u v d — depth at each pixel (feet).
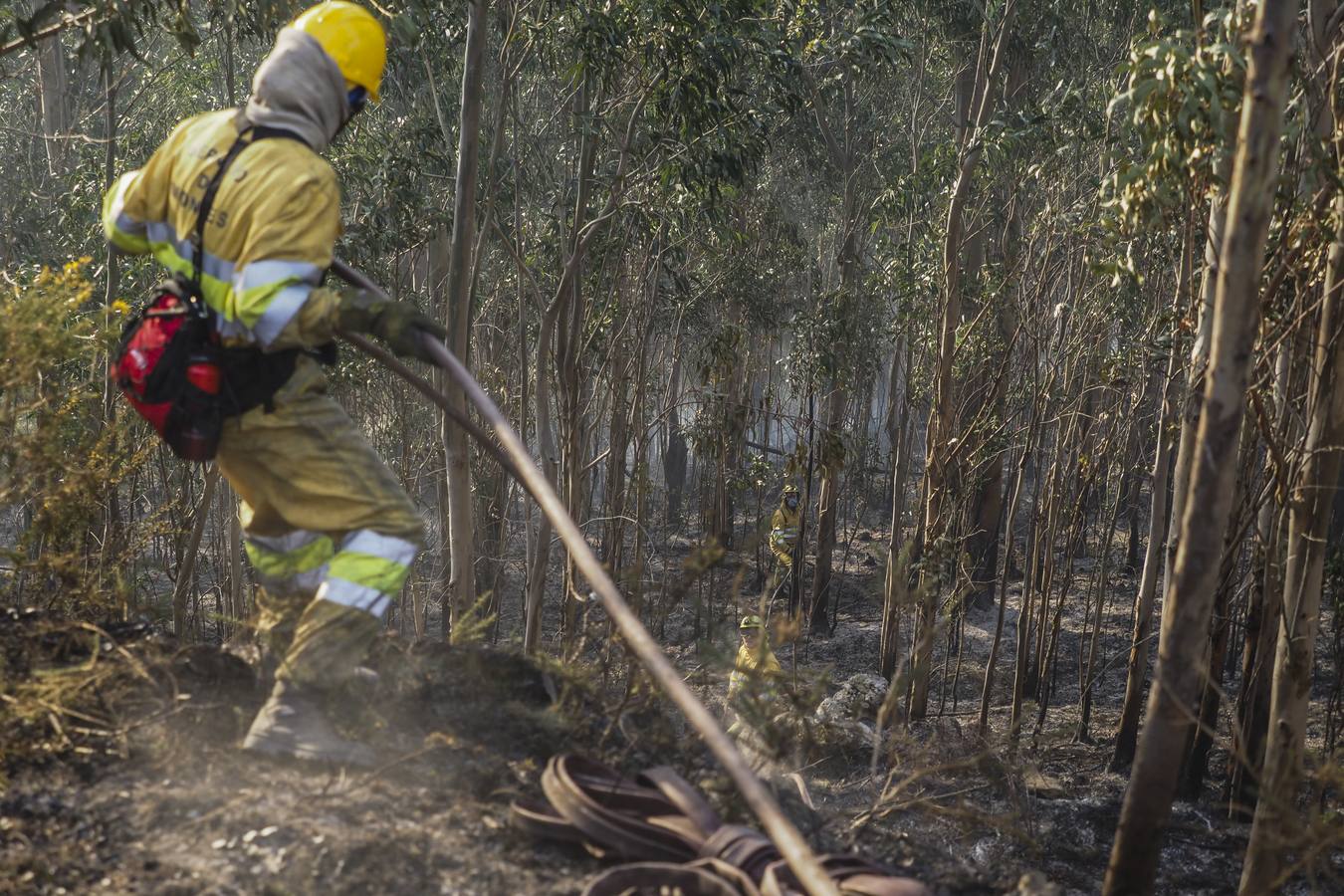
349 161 36.11
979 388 39.06
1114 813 23.65
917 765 14.16
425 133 35.45
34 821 7.68
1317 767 13.32
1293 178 16.67
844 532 65.05
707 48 31.22
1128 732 29.01
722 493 51.42
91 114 47.21
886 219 48.75
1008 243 42.93
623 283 47.60
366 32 9.18
